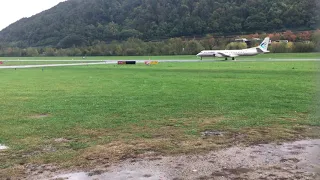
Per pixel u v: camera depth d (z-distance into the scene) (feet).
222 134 28.02
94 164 21.04
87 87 67.00
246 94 51.21
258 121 32.30
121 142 25.99
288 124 30.89
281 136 26.91
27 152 23.73
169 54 315.58
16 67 157.79
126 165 20.79
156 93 54.75
